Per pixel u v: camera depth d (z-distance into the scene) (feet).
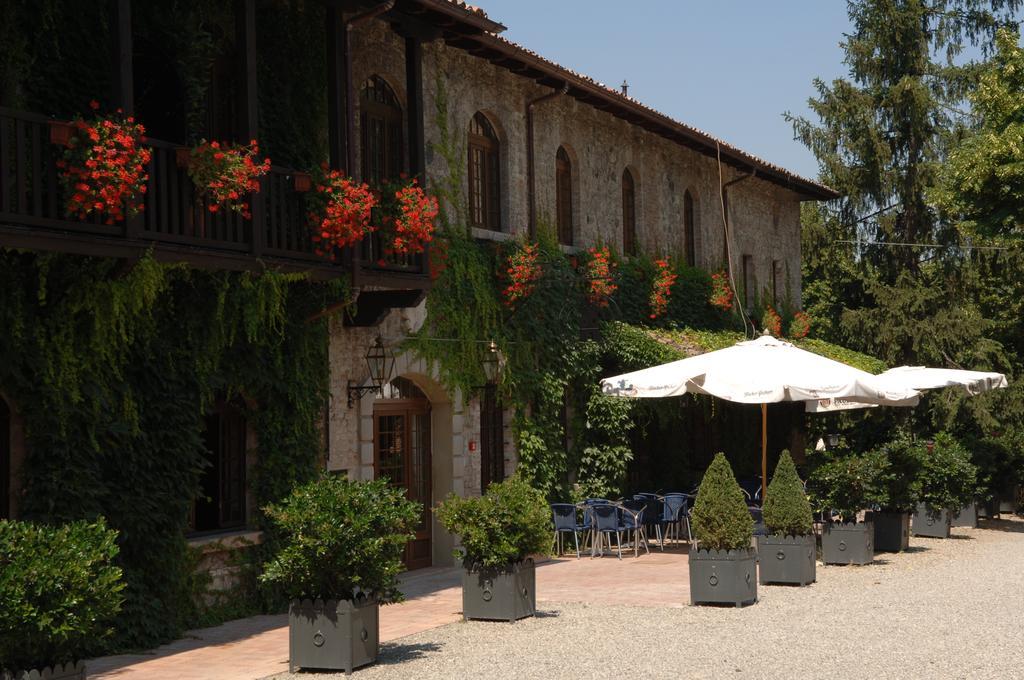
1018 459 79.51
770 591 44.73
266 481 42.73
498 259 57.00
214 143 35.94
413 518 33.01
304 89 45.44
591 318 63.41
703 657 32.07
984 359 101.19
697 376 51.21
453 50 55.62
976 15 106.22
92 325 35.27
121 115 33.35
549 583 48.37
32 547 23.98
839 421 83.71
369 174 50.55
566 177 66.08
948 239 104.88
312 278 41.37
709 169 82.79
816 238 110.63
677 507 59.77
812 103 107.14
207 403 40.06
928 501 64.54
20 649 23.62
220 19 41.98
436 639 35.86
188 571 38.96
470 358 54.80
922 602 41.34
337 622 31.14
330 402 46.78
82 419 35.19
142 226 34.04
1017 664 30.45
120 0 33.40
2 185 30.42
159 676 31.30
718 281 79.56
